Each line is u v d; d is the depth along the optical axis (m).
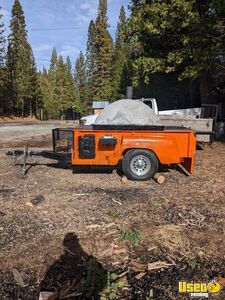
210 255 4.27
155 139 7.61
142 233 4.89
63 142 8.40
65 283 3.66
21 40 61.47
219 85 19.80
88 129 7.62
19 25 61.00
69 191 7.02
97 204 6.16
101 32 58.53
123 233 4.83
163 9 15.82
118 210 5.84
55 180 7.95
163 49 18.55
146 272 3.88
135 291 3.53
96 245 4.52
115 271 3.89
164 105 23.83
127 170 7.80
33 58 67.81
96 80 59.41
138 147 7.61
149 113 8.64
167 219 5.45
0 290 3.54
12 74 61.06
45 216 5.55
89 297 3.43
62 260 4.12
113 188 7.27
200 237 4.77
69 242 4.60
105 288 3.54
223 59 16.59
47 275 3.81
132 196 6.68
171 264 4.06
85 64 76.81
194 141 7.72
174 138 7.69
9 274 3.84
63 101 81.12
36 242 4.59
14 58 61.00
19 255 4.24
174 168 9.40
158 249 4.43
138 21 17.25
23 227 5.10
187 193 6.91
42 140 17.80
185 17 14.99
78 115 83.62
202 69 15.93
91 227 5.09
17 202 6.27
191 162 7.98
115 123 8.31
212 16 14.49
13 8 60.22
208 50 14.86
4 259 4.15
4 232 4.91
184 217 5.54
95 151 7.68
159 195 6.76
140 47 18.67
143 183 7.72
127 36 18.80
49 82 92.75
